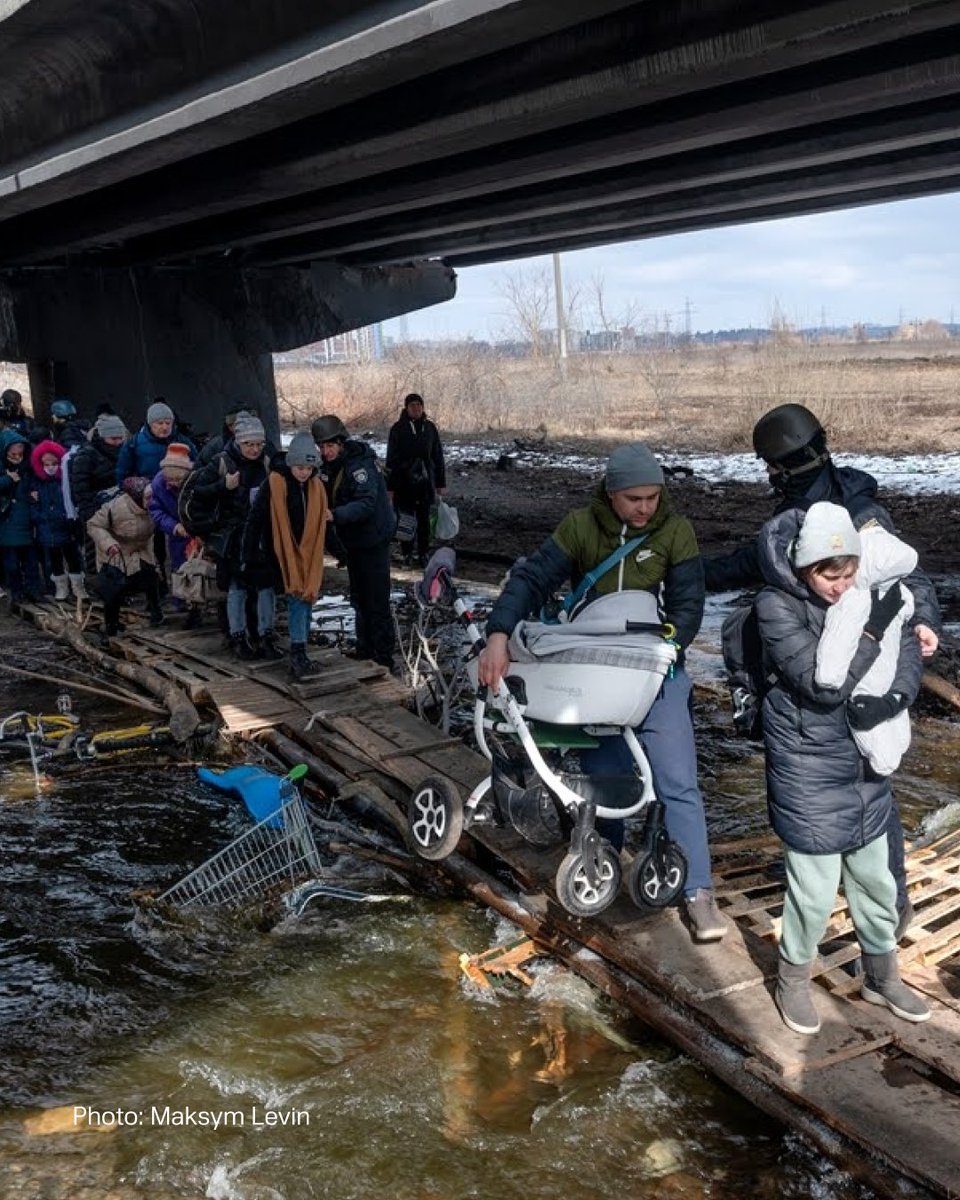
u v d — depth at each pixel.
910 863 5.31
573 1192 3.56
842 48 7.38
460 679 8.20
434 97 9.90
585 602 4.68
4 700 9.01
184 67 9.55
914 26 6.91
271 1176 3.65
